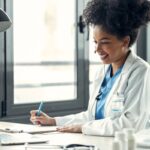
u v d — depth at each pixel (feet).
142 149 4.40
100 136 5.94
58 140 5.51
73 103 11.20
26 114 10.17
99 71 7.27
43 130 6.49
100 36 6.44
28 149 4.79
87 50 11.44
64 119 7.27
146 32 13.10
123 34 6.46
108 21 6.33
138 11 6.56
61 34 11.36
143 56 13.09
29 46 10.61
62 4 11.27
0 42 9.58
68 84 11.39
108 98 6.62
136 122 5.98
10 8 9.80
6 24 6.30
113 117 6.24
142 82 6.31
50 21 11.21
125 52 6.72
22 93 10.29
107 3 6.46
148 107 6.21
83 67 11.40
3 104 9.73
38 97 10.73
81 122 7.13
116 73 6.82
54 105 10.77
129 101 6.25
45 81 11.13
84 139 5.62
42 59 11.16
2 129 6.58
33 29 10.71
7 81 9.76
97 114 6.84
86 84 11.46
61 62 11.39
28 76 10.55
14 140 5.33
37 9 10.77
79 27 11.24
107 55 6.55
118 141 3.81
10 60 9.83
